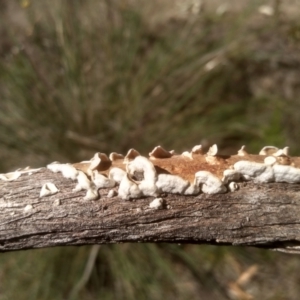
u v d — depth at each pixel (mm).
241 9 508
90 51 474
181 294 487
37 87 480
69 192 224
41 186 227
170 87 485
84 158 494
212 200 219
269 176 217
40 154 493
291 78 537
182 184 216
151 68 485
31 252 489
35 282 482
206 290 501
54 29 479
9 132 484
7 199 225
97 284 488
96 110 486
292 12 506
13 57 479
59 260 489
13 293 483
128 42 481
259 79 542
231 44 484
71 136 481
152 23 510
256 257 501
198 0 500
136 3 486
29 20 491
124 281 473
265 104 505
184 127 485
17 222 224
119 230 224
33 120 484
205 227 221
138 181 221
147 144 483
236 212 220
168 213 220
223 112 493
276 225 220
